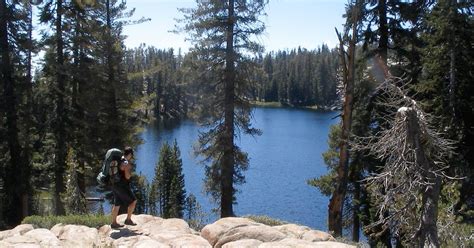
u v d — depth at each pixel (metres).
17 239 9.59
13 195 24.17
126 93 25.75
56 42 24.25
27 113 24.66
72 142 24.41
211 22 21.12
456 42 16.61
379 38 18.47
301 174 61.41
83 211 19.45
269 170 63.94
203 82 21.97
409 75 18.31
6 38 23.83
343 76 16.02
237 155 21.89
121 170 10.18
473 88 17.05
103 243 9.40
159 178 54.81
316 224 40.75
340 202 15.80
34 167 25.48
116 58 25.17
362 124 18.30
